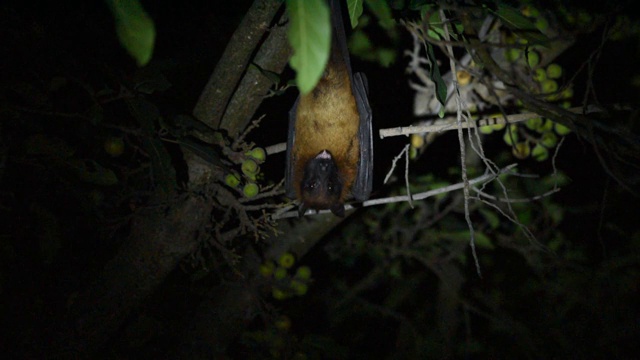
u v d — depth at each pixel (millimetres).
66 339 614
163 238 608
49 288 666
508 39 625
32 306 631
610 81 806
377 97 810
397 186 899
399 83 819
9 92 540
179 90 728
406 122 744
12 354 610
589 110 534
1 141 492
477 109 686
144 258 615
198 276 661
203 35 731
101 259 709
